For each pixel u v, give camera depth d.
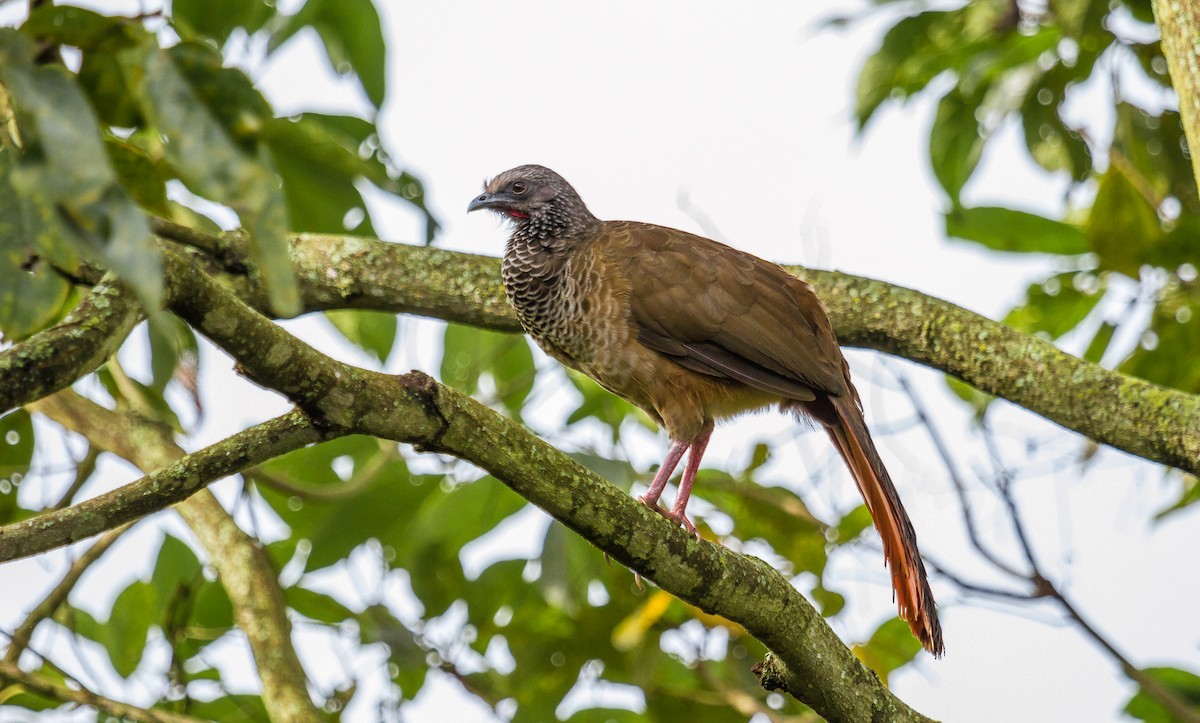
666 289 10.02
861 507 12.36
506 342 12.71
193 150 4.51
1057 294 11.94
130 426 10.97
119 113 5.23
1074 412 9.18
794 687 8.02
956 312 9.73
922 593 8.74
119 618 12.37
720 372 9.97
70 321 6.26
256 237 4.45
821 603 12.12
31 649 10.38
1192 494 11.90
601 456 11.28
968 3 11.80
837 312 10.02
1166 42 7.95
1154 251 10.93
